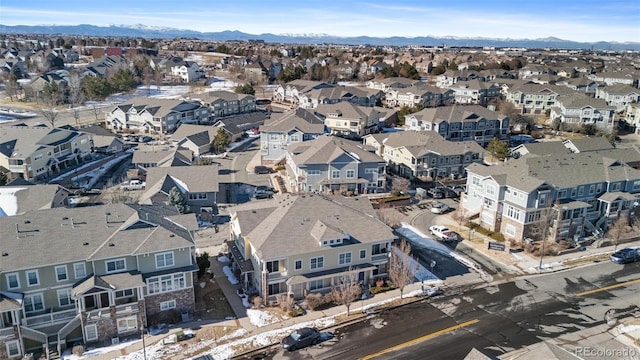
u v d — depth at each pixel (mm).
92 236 38125
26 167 74688
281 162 87375
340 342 36969
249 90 147375
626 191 60531
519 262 51094
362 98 137750
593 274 48531
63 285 36125
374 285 45469
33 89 142875
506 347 36406
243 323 39375
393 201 68188
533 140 106938
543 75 164500
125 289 36219
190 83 179250
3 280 34219
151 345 36250
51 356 34875
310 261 42344
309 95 136375
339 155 70938
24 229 37406
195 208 65688
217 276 47062
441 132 101812
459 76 169125
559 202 56250
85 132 92312
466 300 43281
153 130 113000
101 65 189500
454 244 55531
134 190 72688
